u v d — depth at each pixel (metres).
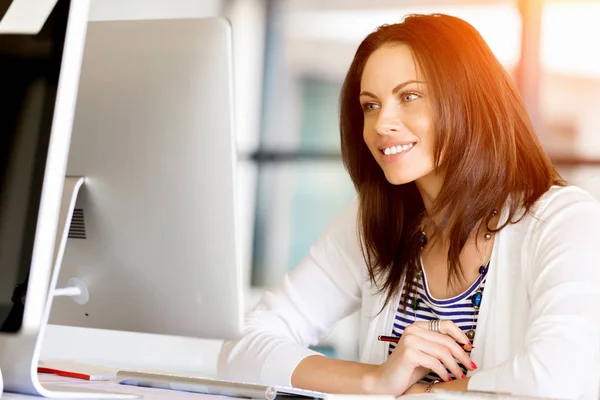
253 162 6.24
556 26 5.52
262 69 6.26
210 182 1.14
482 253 1.60
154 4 5.98
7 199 0.99
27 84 0.99
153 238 1.18
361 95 1.64
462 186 1.54
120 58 1.18
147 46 1.16
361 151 1.75
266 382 1.49
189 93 1.14
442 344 1.38
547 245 1.46
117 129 1.18
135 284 1.21
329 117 6.18
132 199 1.18
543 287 1.41
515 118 1.60
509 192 1.55
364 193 1.75
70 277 1.26
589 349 1.30
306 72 6.22
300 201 6.17
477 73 1.54
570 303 1.34
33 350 0.98
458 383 1.35
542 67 5.54
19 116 0.99
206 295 1.17
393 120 1.57
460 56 1.54
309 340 1.83
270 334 1.61
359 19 6.10
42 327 1.06
